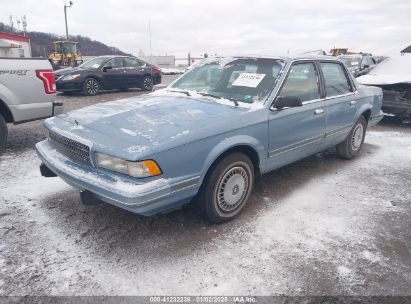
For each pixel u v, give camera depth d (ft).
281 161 12.26
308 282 8.04
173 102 11.32
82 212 11.05
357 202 12.26
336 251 9.25
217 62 13.55
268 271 8.38
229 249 9.23
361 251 9.28
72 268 8.34
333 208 11.74
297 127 12.23
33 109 16.46
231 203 10.56
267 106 11.01
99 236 9.73
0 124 16.17
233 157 10.14
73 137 9.29
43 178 13.78
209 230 10.16
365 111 16.98
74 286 7.75
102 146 8.57
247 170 10.82
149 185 8.15
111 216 10.85
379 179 14.55
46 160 10.28
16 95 15.80
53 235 9.72
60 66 80.74
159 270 8.33
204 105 10.97
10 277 7.98
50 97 16.98
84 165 9.29
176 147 8.58
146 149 8.15
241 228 10.30
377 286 7.98
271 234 10.00
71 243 9.36
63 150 10.05
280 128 11.50
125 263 8.57
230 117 10.03
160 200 8.39
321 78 13.62
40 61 16.57
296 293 7.70
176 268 8.41
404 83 23.35
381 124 26.43
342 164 16.47
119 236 9.75
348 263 8.76
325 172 15.26
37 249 9.05
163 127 9.18
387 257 9.05
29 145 18.34
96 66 40.40
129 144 8.41
